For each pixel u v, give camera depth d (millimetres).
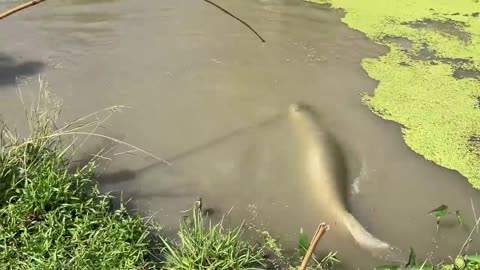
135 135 5141
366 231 4121
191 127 5285
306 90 5910
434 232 4234
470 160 4938
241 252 3824
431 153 5023
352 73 6273
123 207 4137
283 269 3857
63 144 4910
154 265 3650
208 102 5656
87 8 7648
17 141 4297
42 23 7180
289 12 7770
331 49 6797
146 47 6691
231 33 7109
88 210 3992
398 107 5672
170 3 7926
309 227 4215
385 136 5234
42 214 3869
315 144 4945
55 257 3539
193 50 6656
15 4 7633
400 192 4602
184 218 4207
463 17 7699
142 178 4645
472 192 4605
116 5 7789
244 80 6059
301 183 4621
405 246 4102
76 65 6246
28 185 3943
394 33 7223
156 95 5738
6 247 3588
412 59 6609
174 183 4613
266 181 4656
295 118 5359
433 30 7320
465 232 4238
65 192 3979
